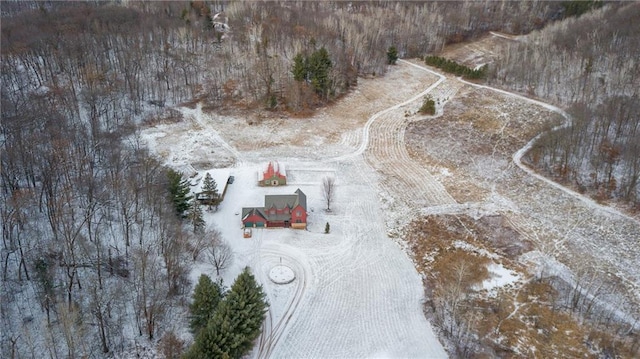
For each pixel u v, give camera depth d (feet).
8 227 227.61
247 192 307.37
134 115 384.06
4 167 263.49
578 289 236.02
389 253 261.24
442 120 402.72
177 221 255.09
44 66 399.65
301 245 263.49
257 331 193.67
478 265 252.42
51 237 232.53
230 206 292.81
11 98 347.36
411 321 218.38
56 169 263.49
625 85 399.24
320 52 412.98
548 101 422.00
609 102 357.41
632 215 284.00
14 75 385.29
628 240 267.39
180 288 224.94
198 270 238.48
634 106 342.03
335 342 206.90
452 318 216.74
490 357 199.31
